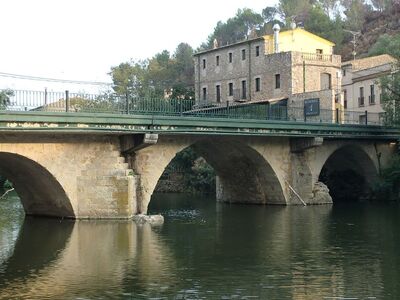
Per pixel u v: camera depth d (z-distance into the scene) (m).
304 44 59.41
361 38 90.31
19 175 31.25
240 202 44.69
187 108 37.59
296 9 104.69
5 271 18.97
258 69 56.28
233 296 16.14
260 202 43.19
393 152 47.56
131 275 18.42
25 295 16.03
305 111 44.56
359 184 47.41
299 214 35.69
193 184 58.62
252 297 16.06
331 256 21.61
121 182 30.61
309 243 24.48
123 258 21.08
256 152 39.28
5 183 58.41
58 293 16.28
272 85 54.81
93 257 21.25
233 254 21.98
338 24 90.38
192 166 60.31
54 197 30.98
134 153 31.81
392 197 45.34
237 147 39.66
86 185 30.23
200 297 16.02
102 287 16.95
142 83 89.38
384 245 23.98
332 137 41.28
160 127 31.30
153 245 23.78
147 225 29.73
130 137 31.09
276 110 41.38
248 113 39.84
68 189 29.66
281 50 57.94
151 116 30.69
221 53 60.75
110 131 29.00
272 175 40.62
